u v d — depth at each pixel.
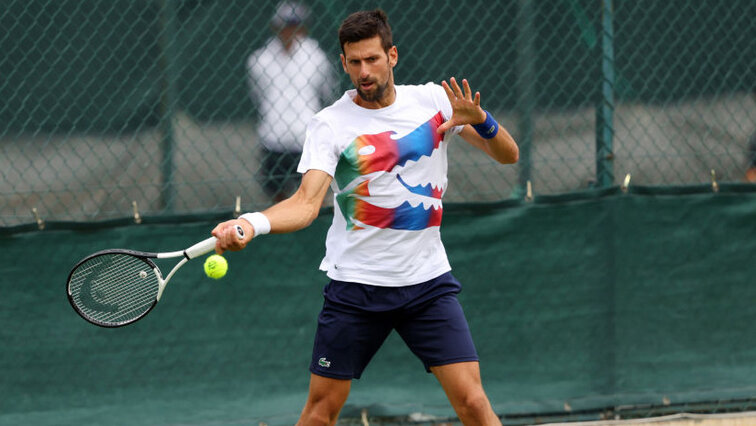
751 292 16.81
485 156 17.92
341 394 12.27
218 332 16.00
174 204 16.98
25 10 16.55
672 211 16.64
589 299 16.52
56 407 15.77
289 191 17.28
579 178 17.12
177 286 15.91
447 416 16.27
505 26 17.14
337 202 11.92
